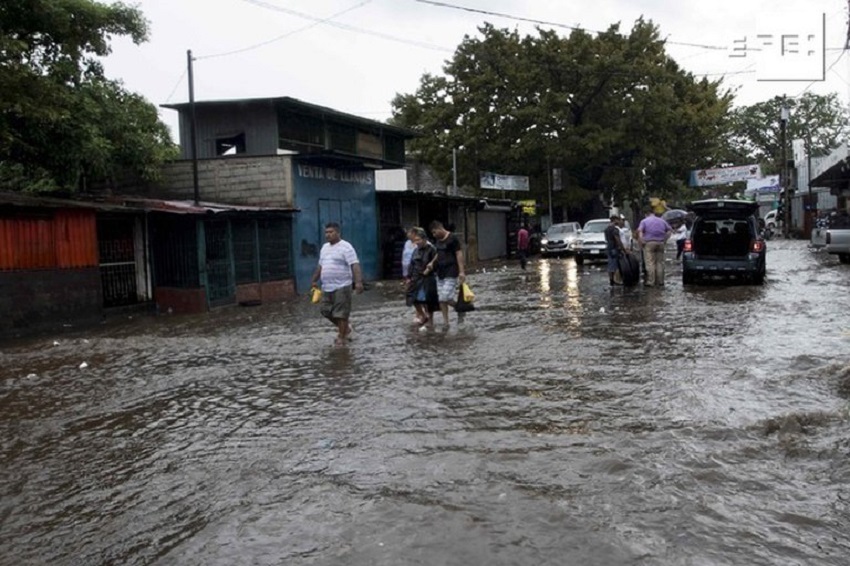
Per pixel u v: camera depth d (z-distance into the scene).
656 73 42.09
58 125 16.33
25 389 8.63
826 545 3.75
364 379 8.22
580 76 41.91
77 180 18.23
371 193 27.11
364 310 15.87
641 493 4.47
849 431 5.51
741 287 17.19
